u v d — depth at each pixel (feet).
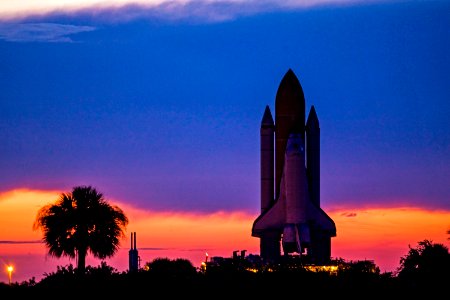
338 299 279.08
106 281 274.57
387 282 290.76
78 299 266.16
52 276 276.21
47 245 294.05
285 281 286.66
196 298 274.98
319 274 295.28
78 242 293.23
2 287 272.92
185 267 296.71
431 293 282.15
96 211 295.07
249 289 281.54
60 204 295.48
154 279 278.46
